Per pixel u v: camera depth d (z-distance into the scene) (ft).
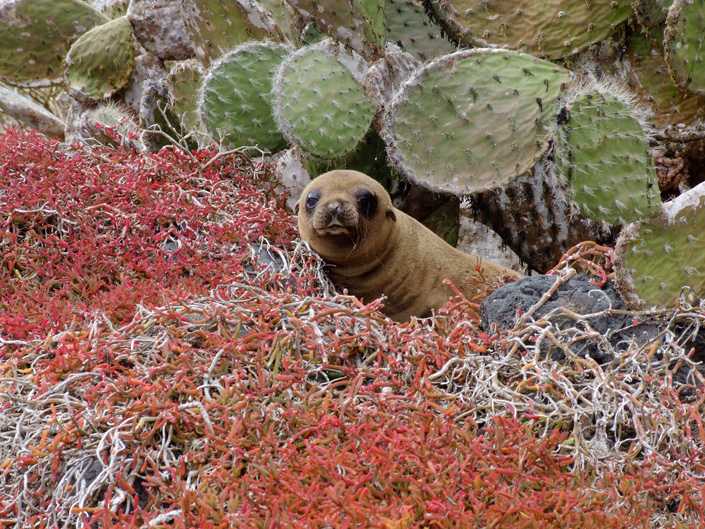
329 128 32.24
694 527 15.99
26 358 19.90
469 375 19.92
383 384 18.69
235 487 15.35
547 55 36.01
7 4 45.39
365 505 14.74
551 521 15.26
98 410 17.13
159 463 16.71
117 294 23.34
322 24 34.09
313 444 16.40
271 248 29.12
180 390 17.31
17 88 50.44
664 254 23.27
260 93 34.60
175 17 43.37
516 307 22.59
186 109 38.52
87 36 44.42
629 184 27.68
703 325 21.56
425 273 30.83
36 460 16.47
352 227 28.04
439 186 30.83
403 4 40.88
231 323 20.25
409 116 31.01
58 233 28.71
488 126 30.42
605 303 22.47
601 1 34.76
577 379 19.88
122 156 33.60
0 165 30.83
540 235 34.06
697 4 30.83
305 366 19.20
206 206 29.76
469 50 31.07
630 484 16.94
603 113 27.76
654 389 19.51
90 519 15.39
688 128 35.88
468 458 15.93
